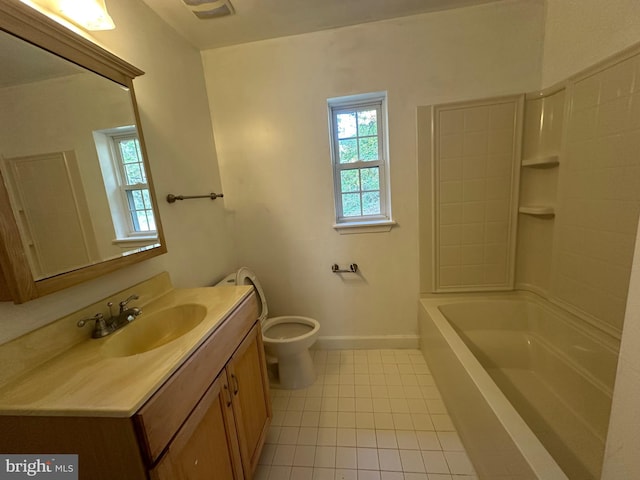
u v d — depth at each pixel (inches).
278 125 75.5
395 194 75.9
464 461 50.1
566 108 59.8
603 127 52.4
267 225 81.8
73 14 38.1
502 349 72.3
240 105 75.5
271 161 77.6
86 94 38.5
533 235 72.9
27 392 26.7
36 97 32.0
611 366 50.7
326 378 74.3
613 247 52.2
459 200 74.1
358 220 82.4
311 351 87.0
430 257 78.6
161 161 56.6
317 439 56.4
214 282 73.7
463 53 66.8
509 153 70.0
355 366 78.4
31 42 31.3
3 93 28.7
